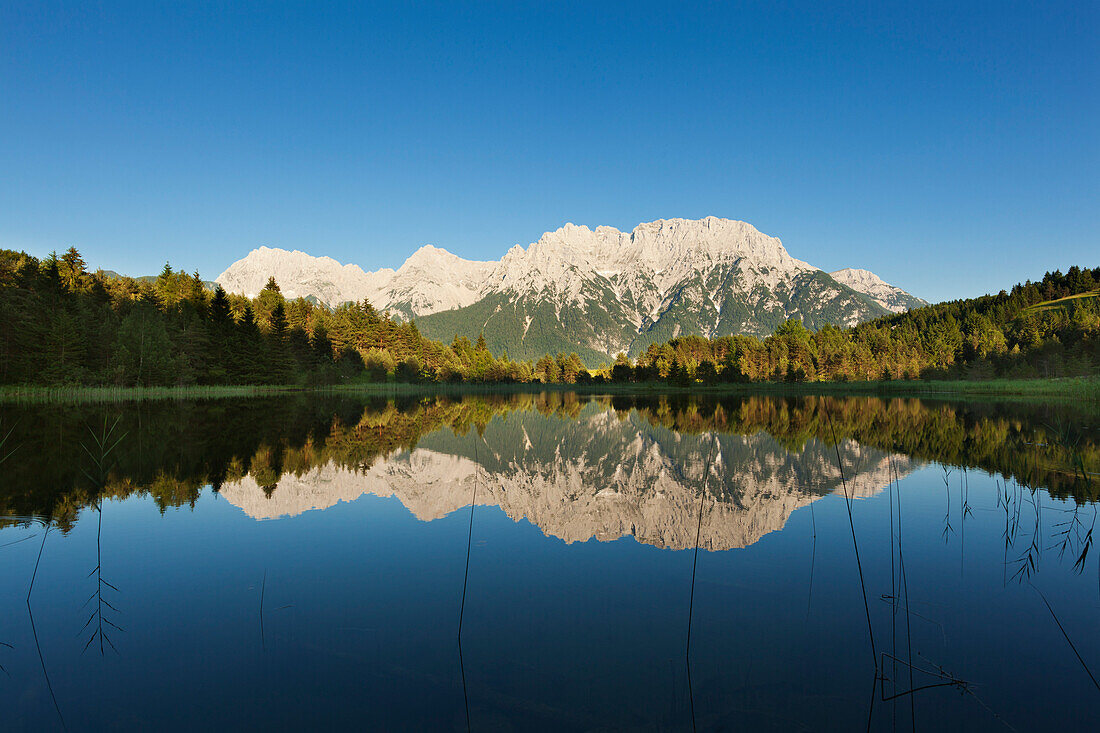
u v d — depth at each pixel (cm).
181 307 7494
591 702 474
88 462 1620
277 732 432
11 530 986
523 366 13825
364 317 11494
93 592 718
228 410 3816
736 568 819
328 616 650
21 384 5078
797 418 3466
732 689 495
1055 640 593
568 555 884
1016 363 9356
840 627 622
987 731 430
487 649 572
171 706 469
